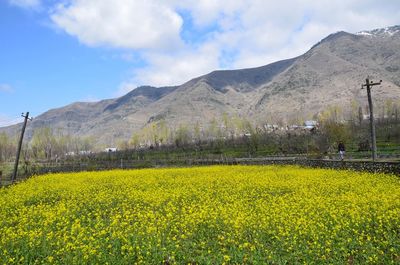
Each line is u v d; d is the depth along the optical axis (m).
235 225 17.75
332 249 15.49
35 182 38.72
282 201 23.17
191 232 18.33
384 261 14.33
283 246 15.94
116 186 33.31
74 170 65.00
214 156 86.25
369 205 21.45
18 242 16.81
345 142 76.56
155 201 25.33
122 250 15.55
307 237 16.88
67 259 14.94
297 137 100.81
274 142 99.31
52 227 19.83
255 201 24.42
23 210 23.33
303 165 49.97
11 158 131.25
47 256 15.59
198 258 15.06
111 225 19.08
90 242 16.30
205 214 20.28
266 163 56.25
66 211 23.02
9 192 31.56
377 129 106.81
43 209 23.94
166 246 16.36
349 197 23.34
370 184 28.97
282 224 18.75
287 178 34.62
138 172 45.91
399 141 77.00
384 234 16.55
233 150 99.25
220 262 14.70
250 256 15.10
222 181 33.84
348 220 18.75
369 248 15.37
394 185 28.12
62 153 145.75
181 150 115.44
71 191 31.03
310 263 14.23
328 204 21.86
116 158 103.25
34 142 141.75
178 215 21.05
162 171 46.38
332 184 29.62
